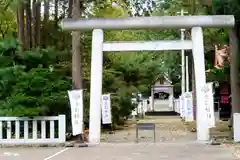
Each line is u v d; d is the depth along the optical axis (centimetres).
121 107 2931
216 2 1895
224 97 3884
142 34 3788
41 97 1847
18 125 1798
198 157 1377
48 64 2161
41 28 2642
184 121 3728
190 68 4594
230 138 1953
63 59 2422
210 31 2466
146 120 4141
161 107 6912
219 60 2342
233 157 1370
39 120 1794
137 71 3170
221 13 1923
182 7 2947
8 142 1789
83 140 1873
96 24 1822
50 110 1877
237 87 2011
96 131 1839
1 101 1945
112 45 1845
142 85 3312
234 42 1995
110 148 1677
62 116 1791
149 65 3481
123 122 3253
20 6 2238
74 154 1492
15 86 1897
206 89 1817
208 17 1805
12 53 2103
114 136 2291
